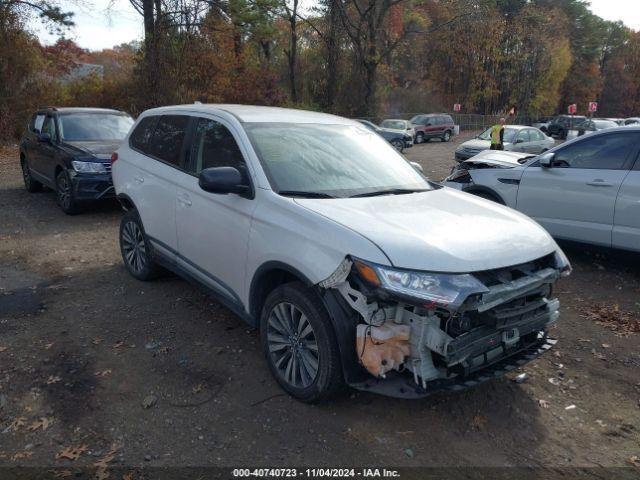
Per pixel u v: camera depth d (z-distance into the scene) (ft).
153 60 81.15
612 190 20.25
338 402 11.47
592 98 252.42
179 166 15.40
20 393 11.60
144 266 18.12
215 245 13.47
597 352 14.55
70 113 32.68
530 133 61.82
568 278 20.59
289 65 132.57
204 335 14.51
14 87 74.13
